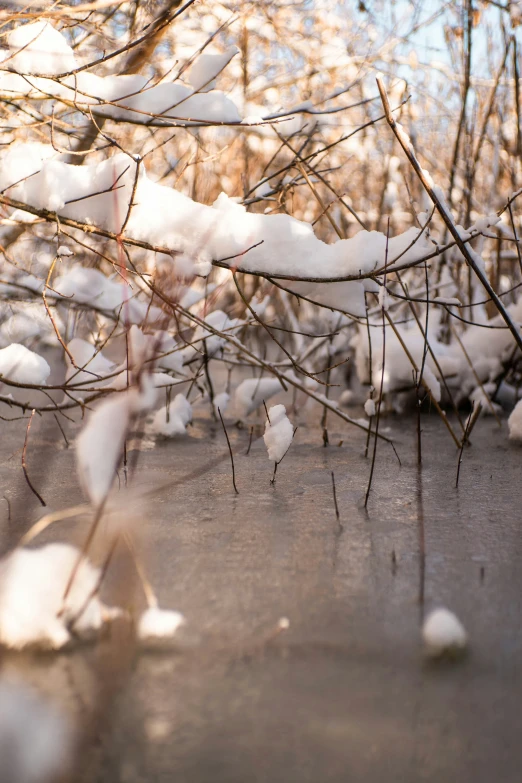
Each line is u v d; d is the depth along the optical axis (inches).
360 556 73.9
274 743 56.6
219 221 81.0
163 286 78.7
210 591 70.4
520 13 100.6
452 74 124.0
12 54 80.0
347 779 52.9
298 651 66.4
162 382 92.9
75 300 97.9
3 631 66.2
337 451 93.1
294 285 83.2
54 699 61.4
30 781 52.4
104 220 80.5
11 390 112.1
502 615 68.8
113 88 85.4
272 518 78.5
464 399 107.8
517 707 61.2
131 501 80.9
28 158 80.6
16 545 74.3
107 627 67.6
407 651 66.4
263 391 101.0
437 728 58.5
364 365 109.7
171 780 52.5
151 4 91.3
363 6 109.3
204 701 61.8
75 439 94.8
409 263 81.4
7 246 100.0
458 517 79.0
